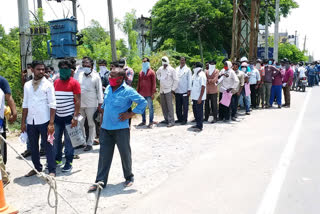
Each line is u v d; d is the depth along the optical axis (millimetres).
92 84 6219
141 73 8641
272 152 5738
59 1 11695
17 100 10117
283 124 8406
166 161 5508
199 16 27000
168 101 8727
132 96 4191
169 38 27531
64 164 5570
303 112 10383
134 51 19109
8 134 7914
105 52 16984
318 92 17656
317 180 4332
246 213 3479
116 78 4164
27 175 4930
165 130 8203
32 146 4840
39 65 4637
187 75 8828
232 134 7445
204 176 4668
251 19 14047
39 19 12422
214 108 9188
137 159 5688
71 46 10734
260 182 4328
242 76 9336
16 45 12727
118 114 4234
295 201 3727
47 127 4750
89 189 4273
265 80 11688
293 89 19391
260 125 8430
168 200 3900
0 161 4586
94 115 6348
